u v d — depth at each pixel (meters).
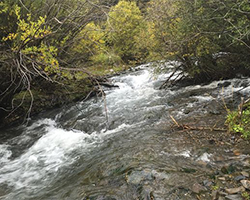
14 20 6.88
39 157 5.60
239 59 8.33
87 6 7.86
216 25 7.08
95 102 9.91
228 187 2.95
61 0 7.39
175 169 3.55
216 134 4.61
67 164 4.91
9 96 8.14
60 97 10.14
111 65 17.55
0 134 7.62
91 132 6.67
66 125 7.67
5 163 5.55
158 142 4.73
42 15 7.52
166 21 8.21
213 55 8.82
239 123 4.64
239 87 7.91
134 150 4.57
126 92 11.16
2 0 6.40
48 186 4.14
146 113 7.18
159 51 9.26
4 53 6.21
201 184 3.10
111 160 4.35
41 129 7.74
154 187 3.17
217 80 9.59
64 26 7.86
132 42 17.92
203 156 3.86
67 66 8.87
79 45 8.74
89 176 3.98
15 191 4.21
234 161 3.55
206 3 6.40
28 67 6.73
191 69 9.32
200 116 5.86
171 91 9.77
